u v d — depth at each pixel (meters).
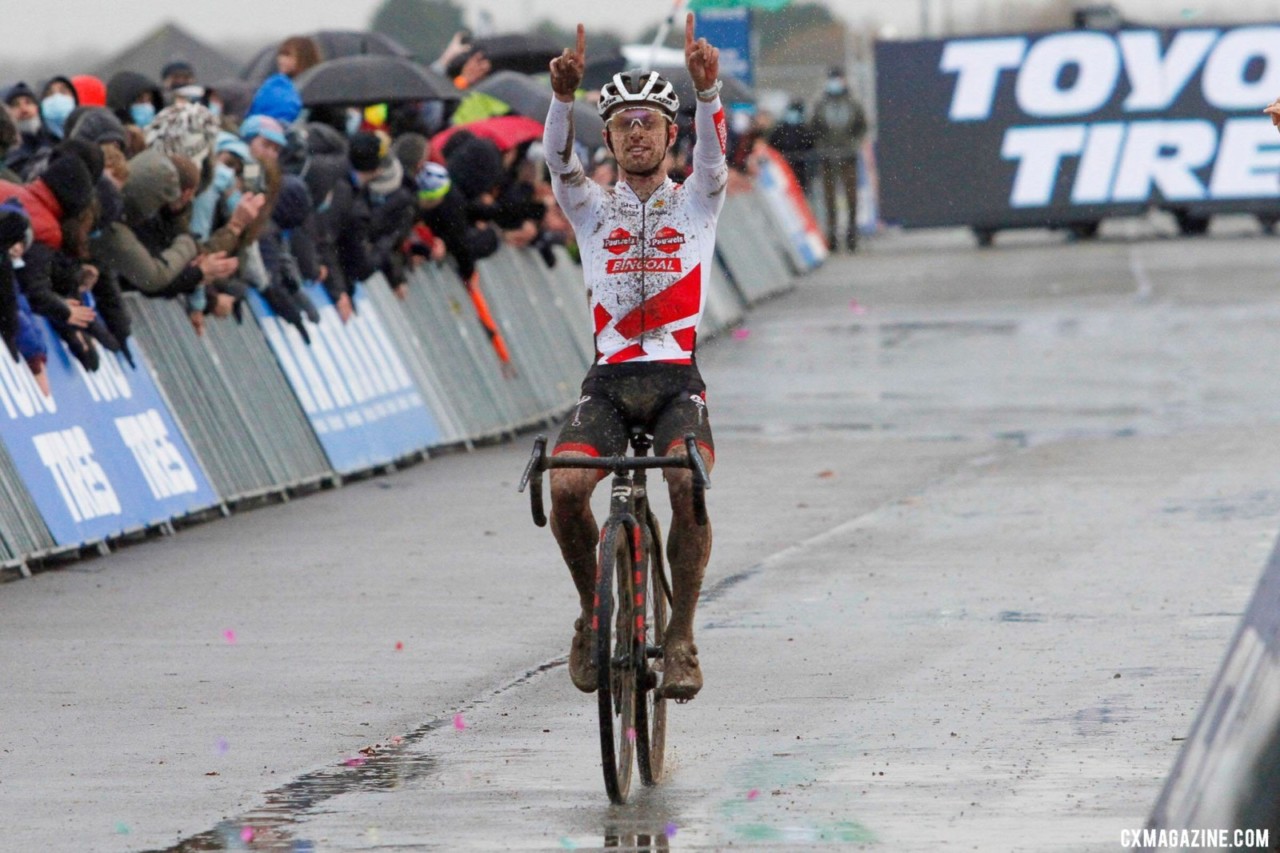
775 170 75.56
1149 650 17.47
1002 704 15.73
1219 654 17.19
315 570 22.62
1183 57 81.19
